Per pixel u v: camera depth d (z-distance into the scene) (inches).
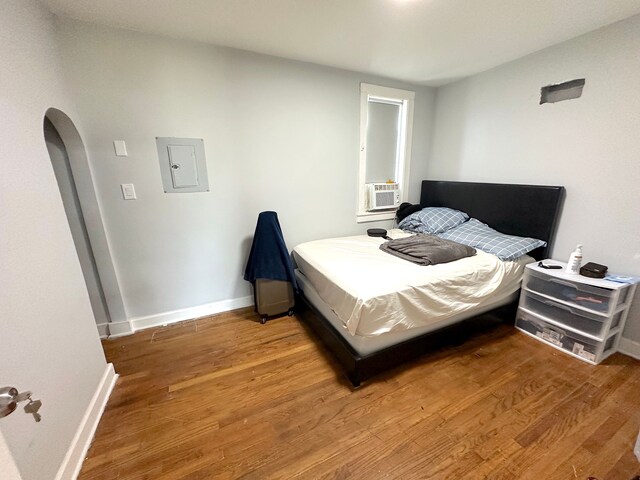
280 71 94.4
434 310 70.9
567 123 84.1
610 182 76.3
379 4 63.4
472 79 111.9
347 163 115.4
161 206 87.0
